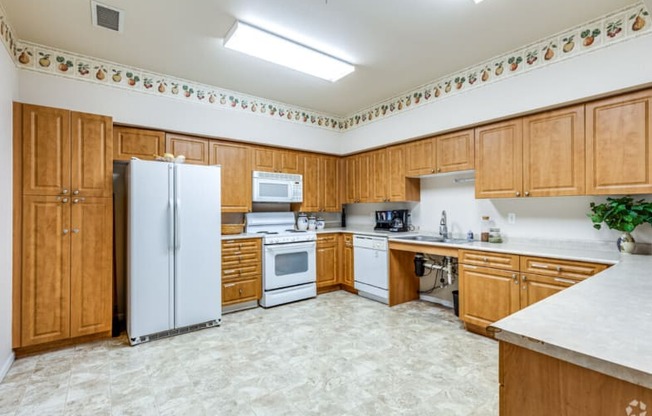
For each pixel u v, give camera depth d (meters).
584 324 0.92
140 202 2.79
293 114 4.37
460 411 1.81
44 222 2.55
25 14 2.31
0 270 2.21
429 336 2.86
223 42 2.70
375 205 4.76
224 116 3.77
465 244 3.04
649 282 1.44
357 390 2.03
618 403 0.71
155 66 3.16
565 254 2.38
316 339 2.81
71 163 2.67
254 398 1.95
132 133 3.25
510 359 0.89
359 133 4.57
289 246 3.94
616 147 2.30
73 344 2.71
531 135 2.77
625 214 2.26
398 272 3.86
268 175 4.14
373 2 2.16
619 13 2.25
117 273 3.25
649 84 2.14
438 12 2.27
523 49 2.77
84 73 2.95
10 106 2.41
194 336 2.91
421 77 3.41
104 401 1.92
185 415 1.79
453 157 3.39
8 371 2.26
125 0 2.14
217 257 3.19
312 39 2.64
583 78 2.41
